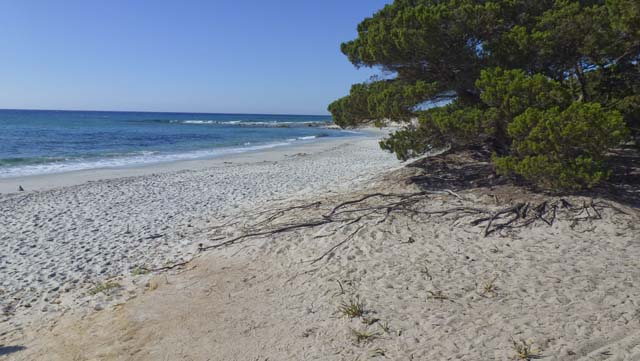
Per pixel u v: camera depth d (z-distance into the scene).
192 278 6.23
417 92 8.18
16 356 4.46
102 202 12.01
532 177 6.96
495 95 7.31
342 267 5.95
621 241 5.77
